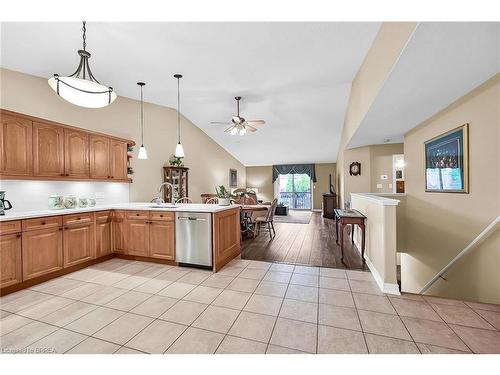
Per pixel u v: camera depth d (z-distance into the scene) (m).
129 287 2.51
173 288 2.49
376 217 2.81
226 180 8.60
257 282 2.66
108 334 1.72
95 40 2.60
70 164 3.20
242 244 4.47
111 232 3.43
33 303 2.16
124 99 4.39
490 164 2.34
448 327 1.81
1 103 2.83
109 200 4.00
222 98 4.77
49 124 2.95
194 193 6.46
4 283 2.30
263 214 6.07
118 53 2.92
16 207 2.85
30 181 2.98
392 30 2.04
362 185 6.25
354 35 2.66
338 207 8.84
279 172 10.84
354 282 2.66
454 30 1.55
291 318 1.94
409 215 4.16
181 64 3.28
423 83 2.34
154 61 3.17
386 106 2.95
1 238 2.28
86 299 2.24
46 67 3.02
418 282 3.91
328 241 4.71
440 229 3.25
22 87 3.00
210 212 2.94
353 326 1.83
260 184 11.16
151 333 1.74
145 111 4.78
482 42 1.67
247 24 2.44
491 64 2.00
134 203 4.12
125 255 3.43
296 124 6.30
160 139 5.12
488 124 2.33
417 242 3.92
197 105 5.21
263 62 3.29
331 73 3.73
